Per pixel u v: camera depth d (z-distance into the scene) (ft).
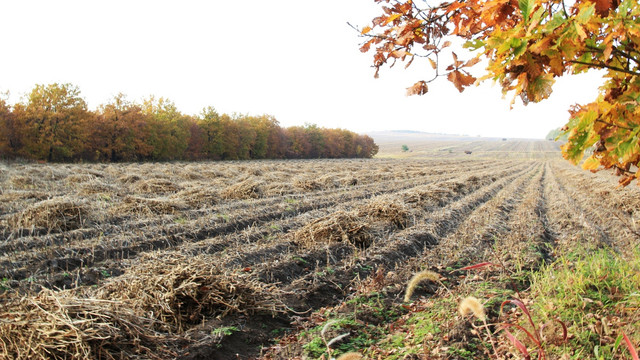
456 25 5.93
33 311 13.01
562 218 40.32
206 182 65.51
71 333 12.53
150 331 14.55
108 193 48.01
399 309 18.30
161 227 32.04
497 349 12.95
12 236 29.04
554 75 5.23
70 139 120.88
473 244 29.35
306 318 18.08
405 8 5.94
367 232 29.53
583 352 11.35
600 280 15.92
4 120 109.60
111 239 28.14
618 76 5.69
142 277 17.89
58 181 58.13
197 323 16.88
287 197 51.37
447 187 61.31
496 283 20.33
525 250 26.43
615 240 30.91
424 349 13.83
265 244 27.91
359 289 20.47
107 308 13.93
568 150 5.31
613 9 5.17
